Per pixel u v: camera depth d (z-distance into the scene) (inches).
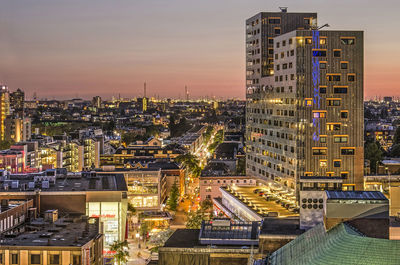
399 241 3607.3
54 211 6481.3
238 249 4542.3
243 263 4534.9
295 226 5029.5
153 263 5231.3
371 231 4111.7
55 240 5383.9
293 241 4431.6
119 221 7480.3
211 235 4808.1
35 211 6712.6
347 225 4099.4
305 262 3836.1
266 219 5260.8
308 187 5895.7
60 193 7357.3
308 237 4328.3
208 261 4554.6
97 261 5689.0
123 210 7849.4
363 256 3577.8
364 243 3649.1
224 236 4800.7
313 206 4943.4
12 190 7401.6
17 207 6397.6
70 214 7332.7
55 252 5093.5
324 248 3850.9
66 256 5093.5
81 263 5098.4
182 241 4820.4
